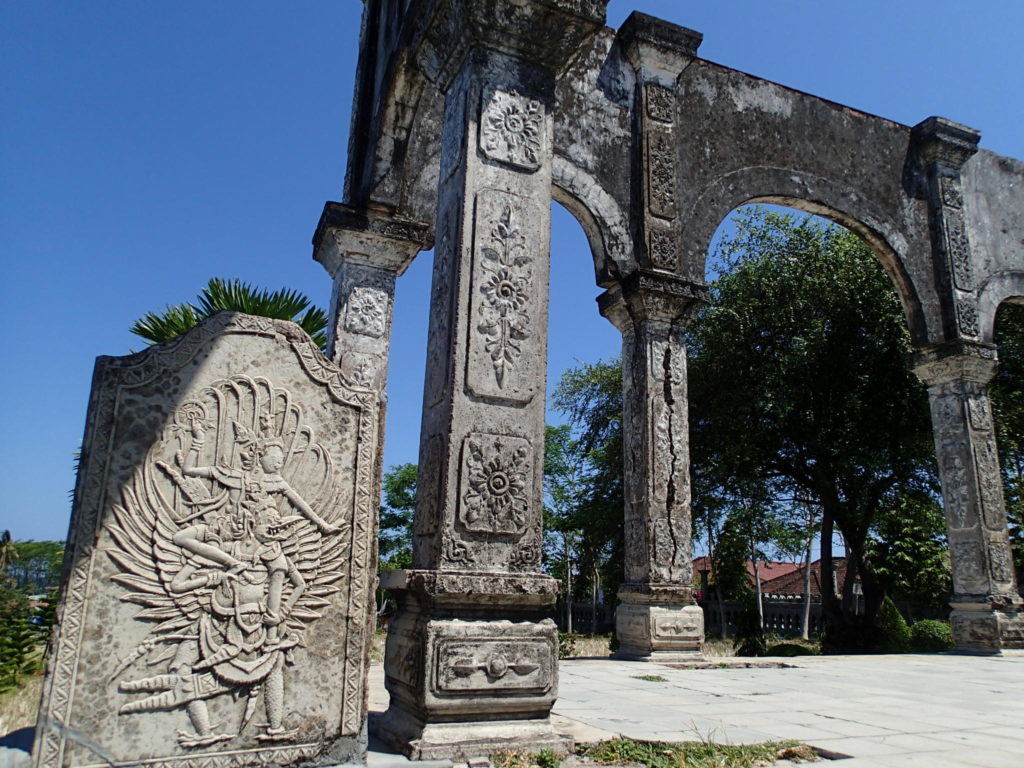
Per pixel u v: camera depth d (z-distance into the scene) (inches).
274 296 407.8
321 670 120.7
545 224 179.5
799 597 1237.1
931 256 487.2
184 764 108.4
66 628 105.4
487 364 163.0
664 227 389.7
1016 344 649.6
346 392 133.3
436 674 135.6
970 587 434.3
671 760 135.2
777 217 716.7
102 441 113.3
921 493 666.2
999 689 260.5
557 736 140.7
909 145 500.4
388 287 338.6
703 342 692.1
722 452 665.6
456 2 185.9
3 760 101.3
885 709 205.5
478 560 151.4
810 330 636.1
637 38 410.0
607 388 792.3
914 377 612.7
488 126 178.7
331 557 125.5
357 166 354.6
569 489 1202.6
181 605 113.0
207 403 121.8
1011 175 538.6
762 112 449.4
